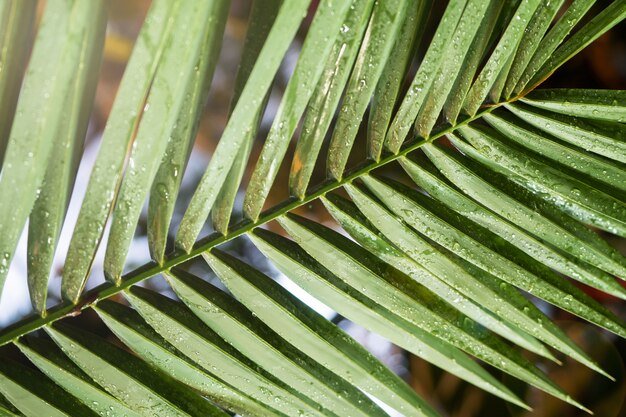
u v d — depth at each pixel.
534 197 0.87
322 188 0.86
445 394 1.32
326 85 0.82
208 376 0.88
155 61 0.76
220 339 0.87
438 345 0.90
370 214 0.87
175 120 0.80
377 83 0.85
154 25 0.75
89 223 0.82
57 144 0.79
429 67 0.82
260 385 0.88
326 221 1.28
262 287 0.86
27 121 0.76
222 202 0.84
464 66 0.85
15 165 0.77
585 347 1.29
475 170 0.87
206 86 0.81
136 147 0.79
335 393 0.88
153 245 0.84
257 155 1.23
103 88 1.17
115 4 1.14
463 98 0.85
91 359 0.85
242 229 0.86
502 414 1.29
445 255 0.88
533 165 0.87
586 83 1.25
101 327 1.20
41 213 0.81
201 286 0.86
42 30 0.74
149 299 0.86
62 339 0.85
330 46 0.78
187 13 0.75
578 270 0.88
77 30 0.75
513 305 0.88
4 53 0.78
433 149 0.87
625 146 0.85
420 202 0.87
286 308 0.87
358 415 0.89
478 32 0.84
